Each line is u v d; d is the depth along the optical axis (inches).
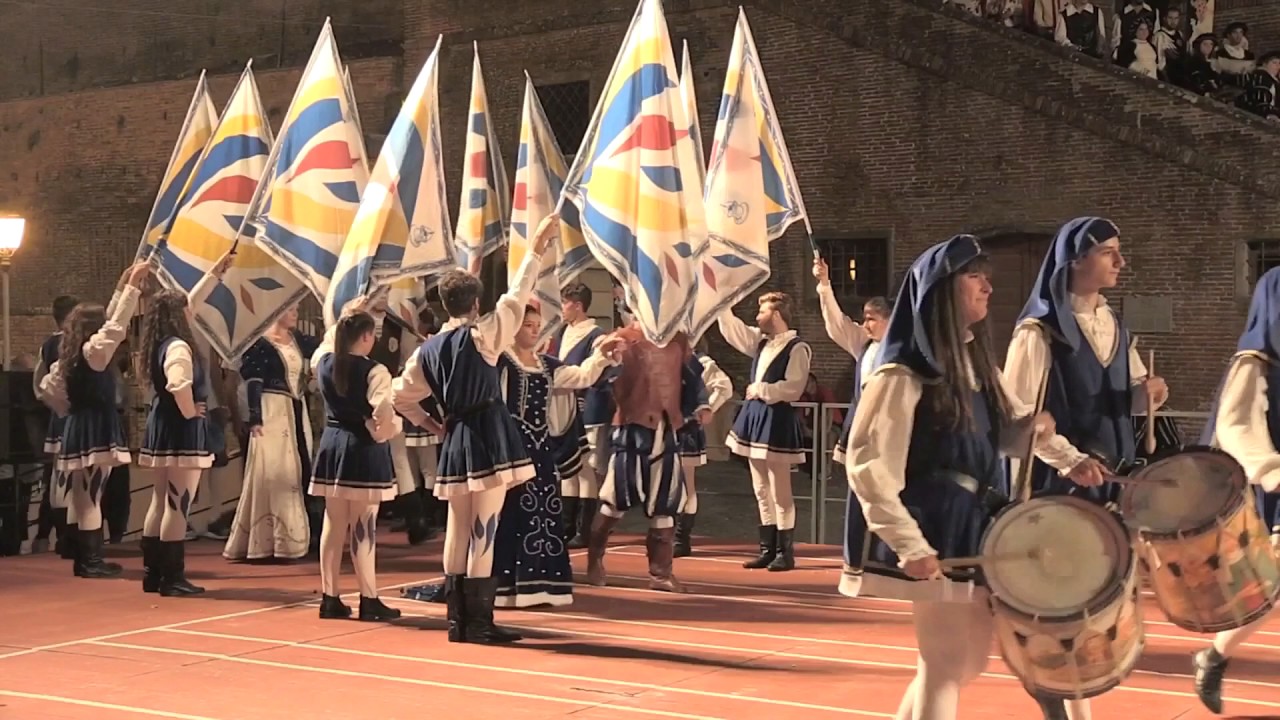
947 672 157.8
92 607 325.4
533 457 307.3
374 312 426.0
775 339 386.0
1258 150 663.8
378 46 961.5
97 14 1100.5
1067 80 713.0
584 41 862.5
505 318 277.7
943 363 154.8
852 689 240.2
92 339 360.2
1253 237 667.4
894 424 154.2
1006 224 734.5
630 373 338.0
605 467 382.6
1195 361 685.3
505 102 893.8
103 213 1046.4
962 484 155.6
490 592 281.3
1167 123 685.9
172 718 221.5
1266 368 198.8
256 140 364.2
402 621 306.2
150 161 1024.2
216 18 1047.0
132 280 357.7
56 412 387.5
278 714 223.8
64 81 1118.4
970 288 156.4
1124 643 148.8
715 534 513.0
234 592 347.3
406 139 314.8
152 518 341.1
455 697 234.7
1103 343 209.9
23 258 1083.3
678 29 831.7
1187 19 727.7
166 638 287.7
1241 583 180.2
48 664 262.8
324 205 333.1
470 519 281.4
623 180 313.3
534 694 236.7
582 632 293.1
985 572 149.8
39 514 432.8
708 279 348.8
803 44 796.0
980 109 740.7
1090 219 208.4
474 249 404.5
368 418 301.9
